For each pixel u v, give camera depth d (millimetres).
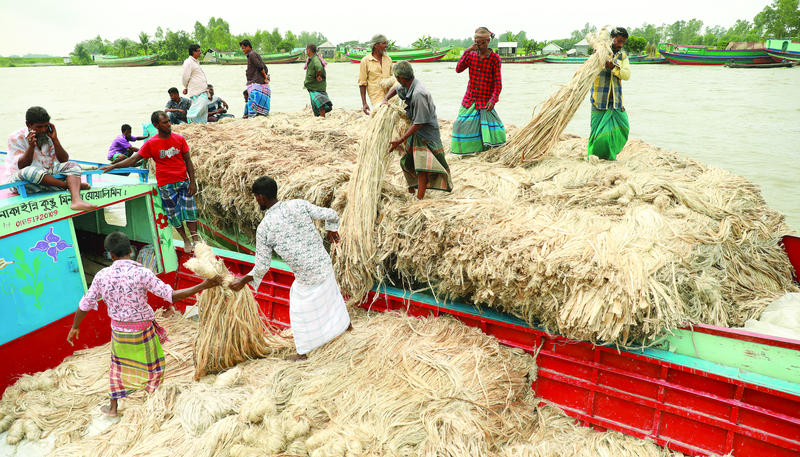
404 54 80562
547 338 4051
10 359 4430
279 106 22281
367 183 4770
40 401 4305
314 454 3410
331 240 4672
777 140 14555
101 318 5125
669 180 5363
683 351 3617
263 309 5555
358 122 9344
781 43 61625
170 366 4758
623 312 3414
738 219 4637
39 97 33906
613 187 5184
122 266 3910
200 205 7816
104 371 4660
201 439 3701
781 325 3898
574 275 3529
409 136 4793
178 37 134875
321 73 10406
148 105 26594
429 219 4414
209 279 4191
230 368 4582
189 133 8734
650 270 3604
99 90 39781
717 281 4117
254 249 7492
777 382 3236
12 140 4461
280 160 6586
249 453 3500
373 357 4289
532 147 6086
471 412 3637
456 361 4066
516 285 3842
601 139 6266
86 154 14359
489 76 6348
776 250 4883
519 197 5113
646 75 49469
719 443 3436
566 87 5867
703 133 15812
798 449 3146
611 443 3641
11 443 3982
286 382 4160
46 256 4559
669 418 3582
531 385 4117
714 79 42531
